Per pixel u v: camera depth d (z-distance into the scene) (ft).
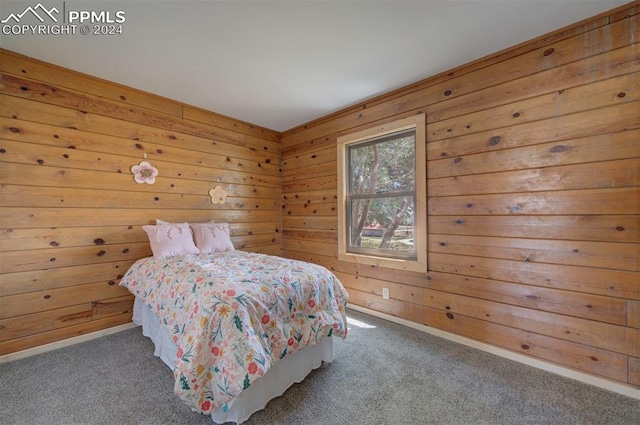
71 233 7.73
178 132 9.93
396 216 9.22
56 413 5.00
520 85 6.67
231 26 5.99
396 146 9.23
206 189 10.71
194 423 4.79
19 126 7.00
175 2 5.29
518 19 5.85
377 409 5.14
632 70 5.42
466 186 7.50
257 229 12.39
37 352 7.09
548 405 5.21
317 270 6.69
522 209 6.63
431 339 7.86
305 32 6.22
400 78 8.27
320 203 11.55
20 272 6.98
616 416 4.93
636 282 5.36
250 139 12.16
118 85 8.58
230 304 4.69
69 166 7.72
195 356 4.33
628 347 5.43
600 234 5.71
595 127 5.76
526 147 6.57
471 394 5.53
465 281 7.54
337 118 10.82
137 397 5.43
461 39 6.50
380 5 5.43
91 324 8.00
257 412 5.03
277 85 8.70
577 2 5.41
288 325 5.45
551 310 6.26
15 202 6.94
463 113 7.57
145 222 9.12
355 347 7.41
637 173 5.35
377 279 9.56
